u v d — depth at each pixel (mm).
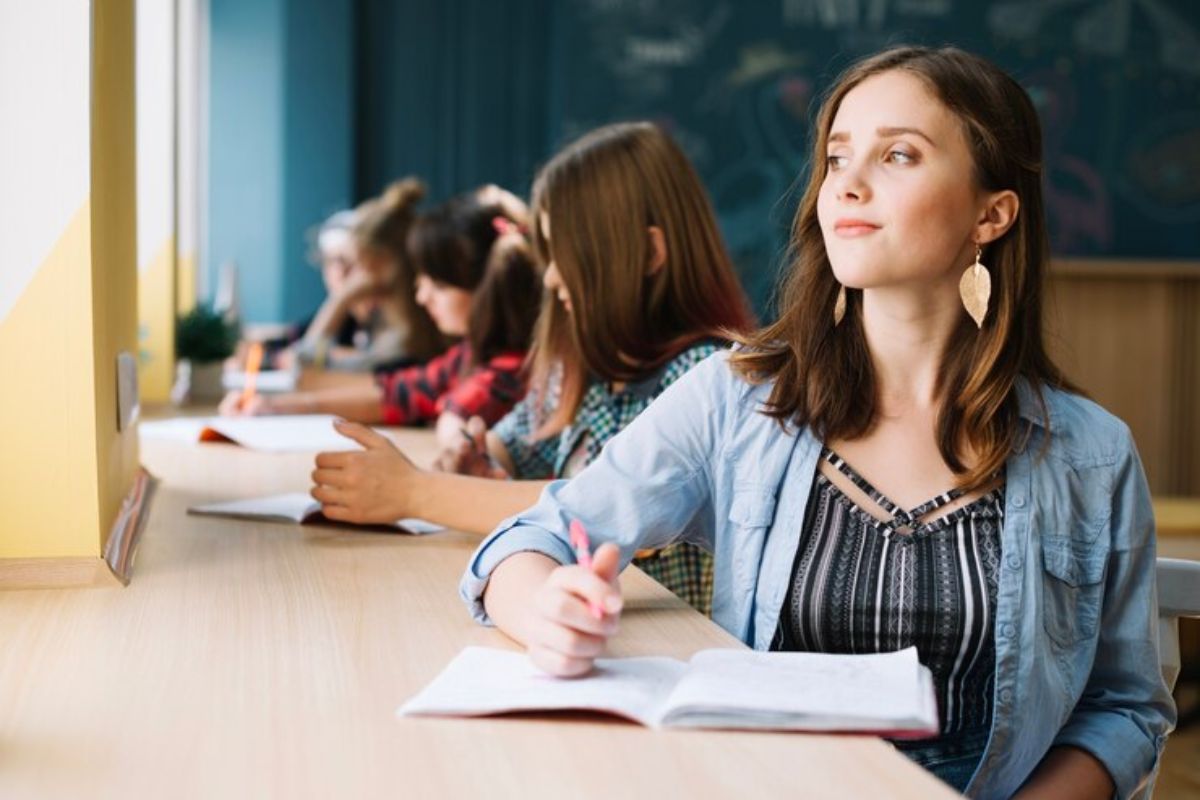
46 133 1324
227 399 3021
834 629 1265
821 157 1325
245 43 6102
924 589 1248
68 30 1323
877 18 6441
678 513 1362
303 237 6164
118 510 1576
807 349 1319
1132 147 6539
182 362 3592
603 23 6305
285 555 1520
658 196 1863
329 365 4367
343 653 1140
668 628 1228
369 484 1642
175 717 981
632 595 1346
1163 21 6523
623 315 1855
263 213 6141
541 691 1015
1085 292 5691
